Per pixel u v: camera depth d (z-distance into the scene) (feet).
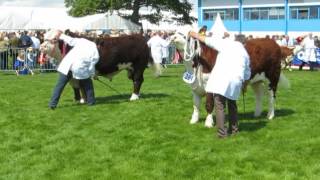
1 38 86.79
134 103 46.91
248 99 48.98
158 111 42.57
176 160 28.19
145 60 48.62
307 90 57.36
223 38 32.81
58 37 45.21
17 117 40.78
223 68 31.58
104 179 25.25
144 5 225.15
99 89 57.98
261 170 26.30
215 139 32.58
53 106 44.29
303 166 26.73
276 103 46.68
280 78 39.60
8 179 25.48
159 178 25.30
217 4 224.53
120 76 73.82
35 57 84.33
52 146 31.53
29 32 98.73
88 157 29.04
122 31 124.57
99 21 131.34
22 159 28.84
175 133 34.55
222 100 32.48
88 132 35.17
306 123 37.27
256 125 36.45
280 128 35.50
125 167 27.04
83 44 44.34
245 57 31.89
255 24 213.05
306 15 199.00
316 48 91.86
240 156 28.66
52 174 26.18
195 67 35.27
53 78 73.20
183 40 34.71
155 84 63.82
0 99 50.37
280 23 205.98
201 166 27.12
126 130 35.63
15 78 73.46
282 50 40.29
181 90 57.31
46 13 127.85
